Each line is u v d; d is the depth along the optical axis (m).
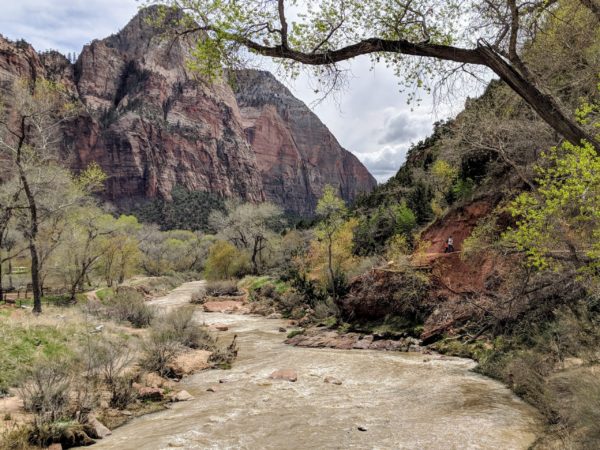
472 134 13.34
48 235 24.03
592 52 8.70
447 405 7.89
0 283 23.30
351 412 7.70
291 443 6.21
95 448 6.33
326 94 6.50
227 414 7.80
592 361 7.48
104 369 10.44
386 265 18.09
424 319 15.02
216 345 15.38
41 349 11.53
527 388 8.24
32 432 6.44
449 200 22.42
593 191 5.77
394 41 5.84
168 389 9.99
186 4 5.73
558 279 9.35
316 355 13.59
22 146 19.73
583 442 5.38
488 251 13.64
